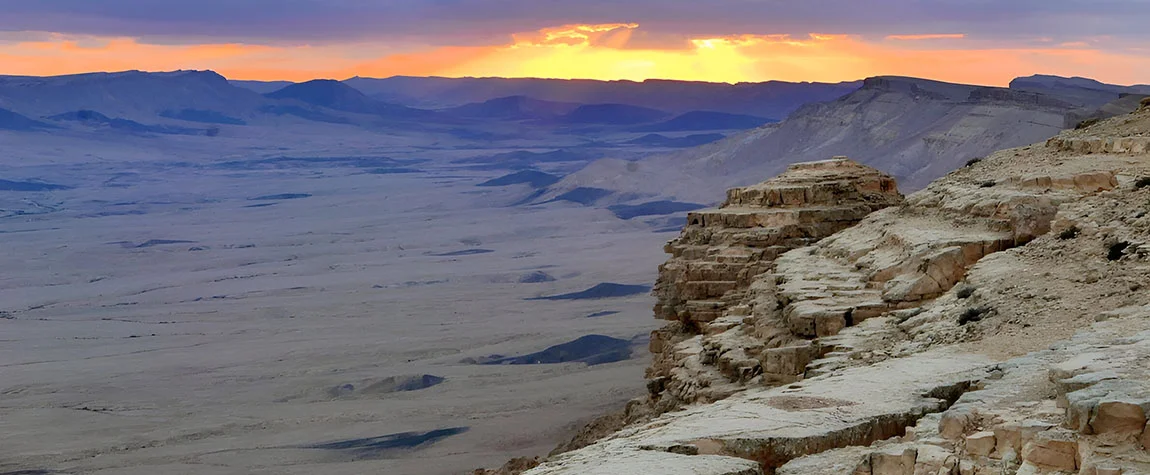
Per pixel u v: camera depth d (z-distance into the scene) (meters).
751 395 33.97
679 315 69.25
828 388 31.31
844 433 27.22
